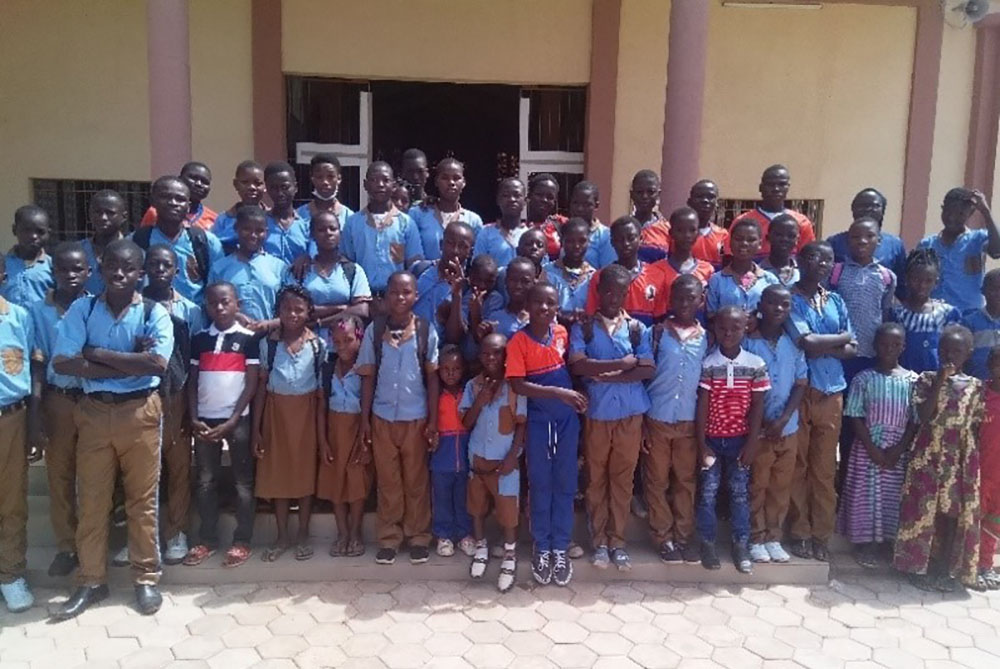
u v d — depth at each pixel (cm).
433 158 940
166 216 402
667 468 405
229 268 410
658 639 355
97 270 398
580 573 406
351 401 397
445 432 398
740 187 764
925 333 432
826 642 358
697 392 398
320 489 403
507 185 436
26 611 367
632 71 734
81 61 702
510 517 392
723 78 746
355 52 715
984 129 763
